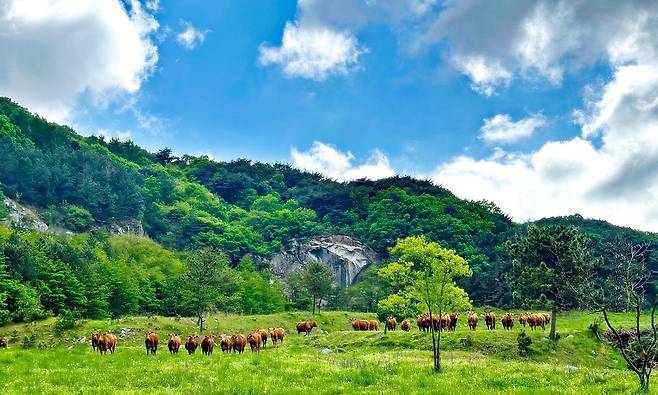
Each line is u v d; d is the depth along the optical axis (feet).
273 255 578.66
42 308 241.14
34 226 472.85
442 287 101.14
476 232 577.43
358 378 82.33
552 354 147.13
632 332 165.37
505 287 388.37
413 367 95.81
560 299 163.84
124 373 87.25
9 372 84.64
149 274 348.18
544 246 164.96
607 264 353.51
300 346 175.11
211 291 252.83
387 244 578.66
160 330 217.36
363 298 392.27
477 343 153.38
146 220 619.26
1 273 236.22
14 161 556.10
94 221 555.69
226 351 146.61
